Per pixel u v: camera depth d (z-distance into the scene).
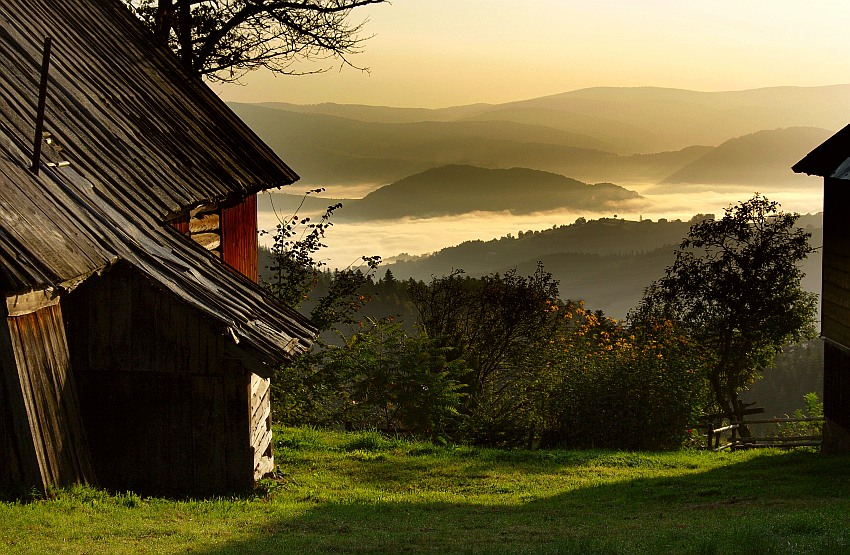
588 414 21.61
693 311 32.62
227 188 15.66
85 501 9.88
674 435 21.88
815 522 9.59
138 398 11.39
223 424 11.42
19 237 9.13
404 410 20.92
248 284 13.23
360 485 14.55
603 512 12.43
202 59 23.92
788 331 32.25
